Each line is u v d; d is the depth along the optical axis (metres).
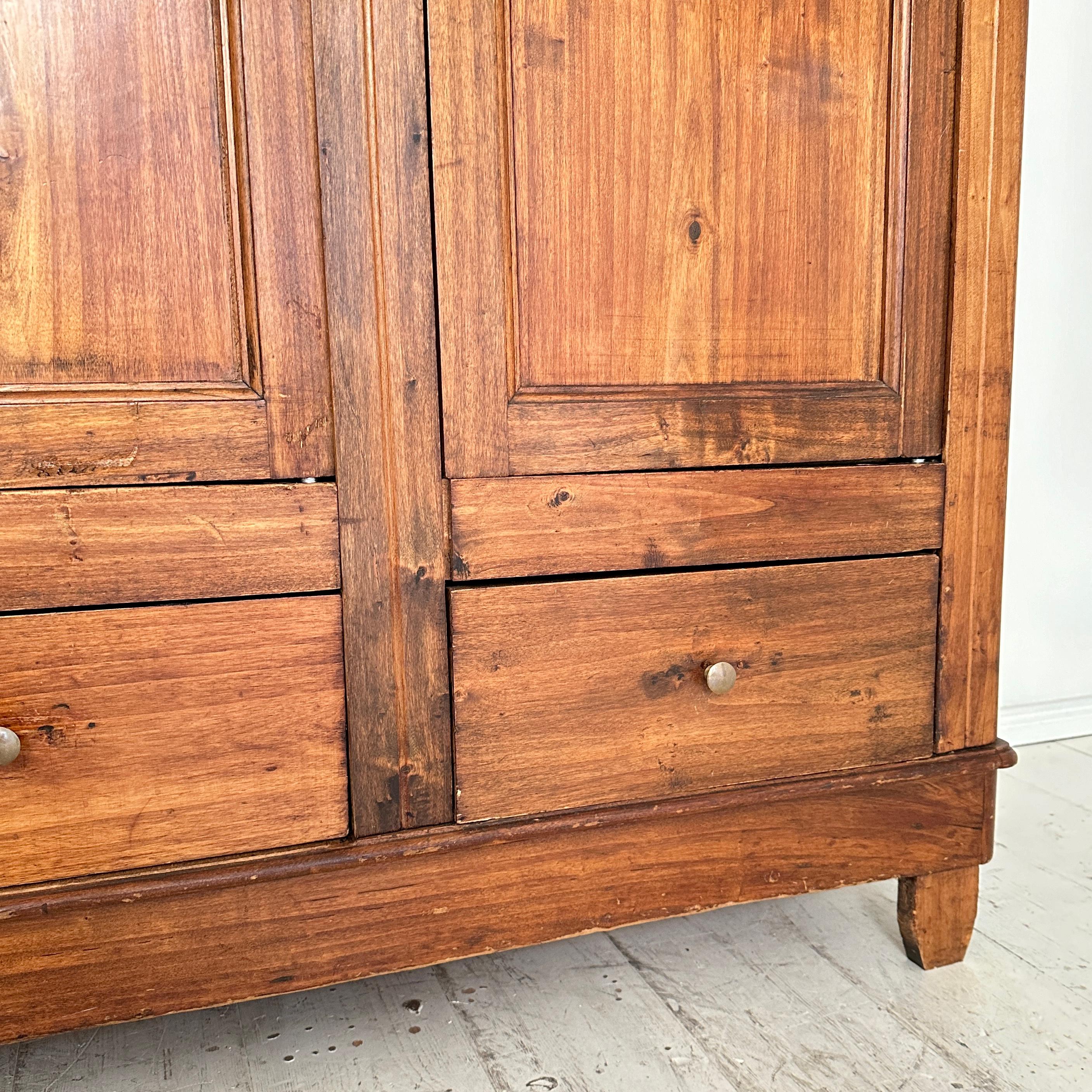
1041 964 0.99
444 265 0.76
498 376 0.78
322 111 0.72
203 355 0.72
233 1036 0.89
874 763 0.93
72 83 0.67
